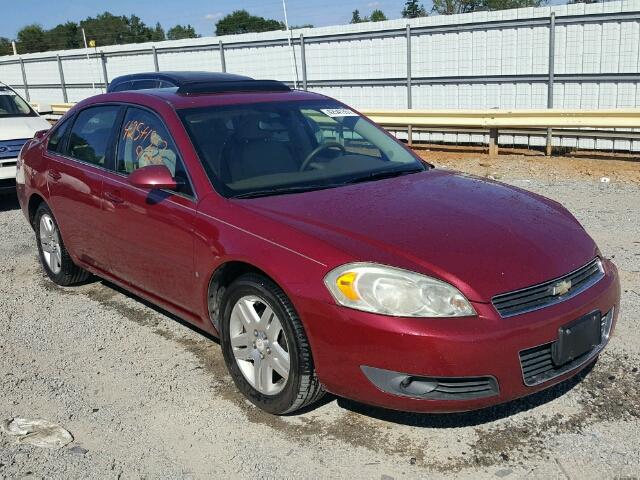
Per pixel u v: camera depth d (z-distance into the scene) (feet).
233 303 11.55
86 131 16.53
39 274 19.85
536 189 30.12
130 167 14.52
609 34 37.88
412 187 12.81
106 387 12.61
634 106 38.14
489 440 10.42
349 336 9.66
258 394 11.36
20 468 10.05
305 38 50.80
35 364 13.73
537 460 9.85
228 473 9.84
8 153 28.37
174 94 14.89
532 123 38.58
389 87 47.91
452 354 9.19
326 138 14.69
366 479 9.57
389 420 11.10
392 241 10.25
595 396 11.55
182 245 12.54
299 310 10.13
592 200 27.14
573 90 40.06
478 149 43.09
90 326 15.64
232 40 55.31
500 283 9.70
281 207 11.56
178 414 11.53
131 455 10.36
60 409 11.80
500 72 42.45
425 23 44.50
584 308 10.31
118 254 14.92
